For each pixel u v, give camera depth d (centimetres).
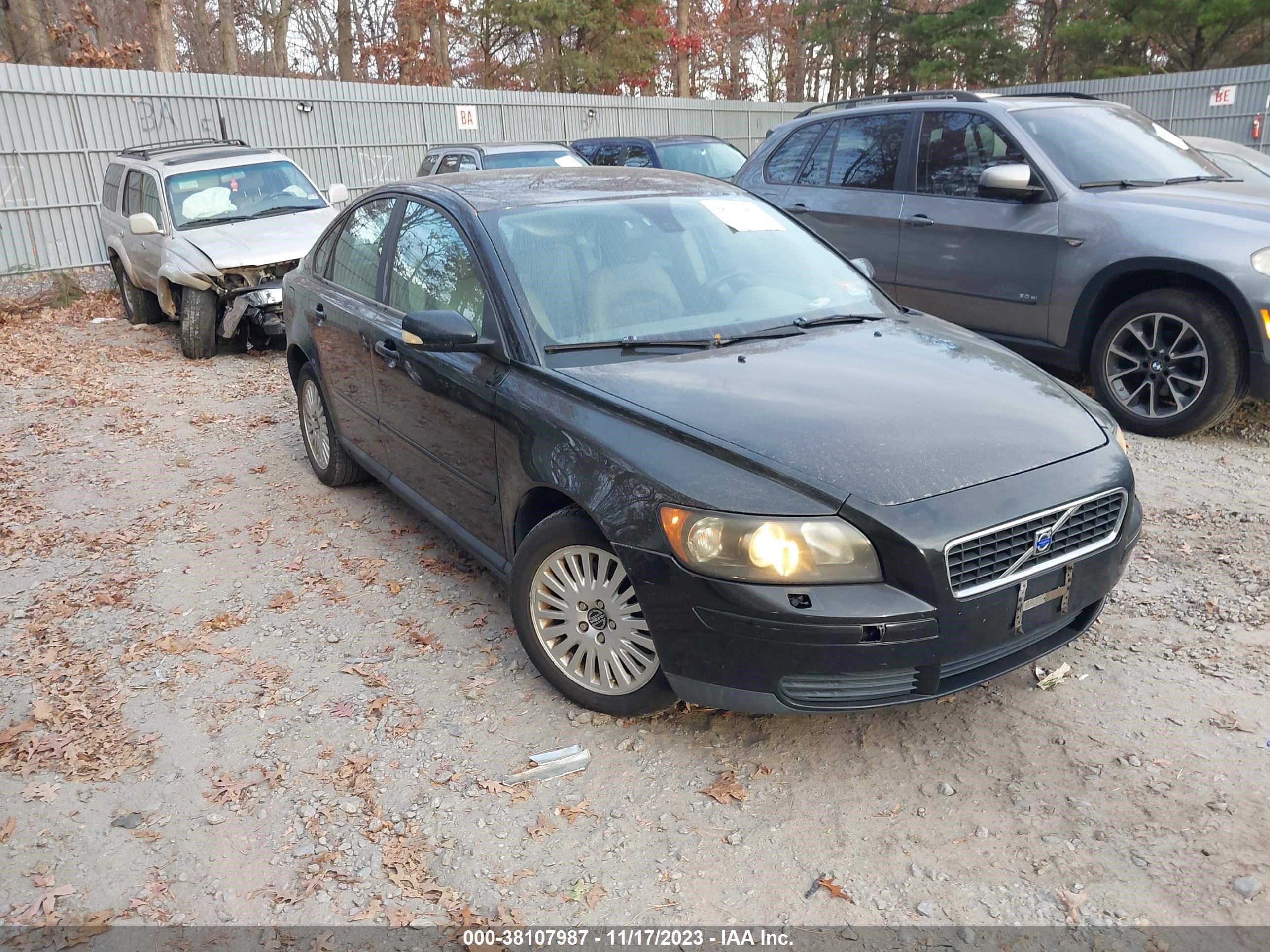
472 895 270
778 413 314
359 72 3712
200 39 3747
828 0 3538
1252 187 634
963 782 304
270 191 1054
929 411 320
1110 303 623
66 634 423
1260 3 2583
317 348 540
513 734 338
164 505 572
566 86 3209
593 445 322
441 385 402
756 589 280
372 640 407
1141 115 737
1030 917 254
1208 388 569
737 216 459
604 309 384
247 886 276
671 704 329
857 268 470
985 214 664
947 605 277
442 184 465
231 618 429
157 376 896
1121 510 321
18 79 1372
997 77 3275
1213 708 333
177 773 327
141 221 960
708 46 4272
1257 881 259
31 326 1164
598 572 329
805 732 332
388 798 309
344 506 559
